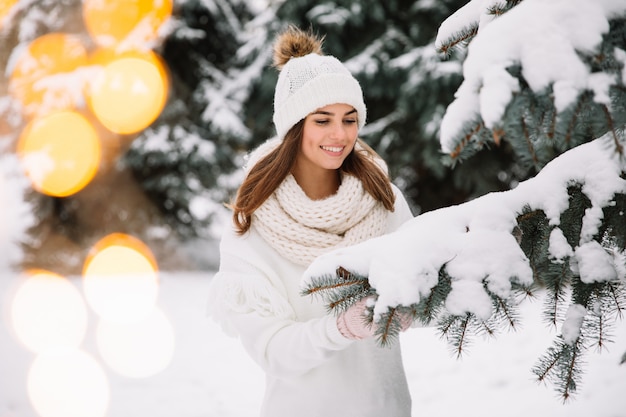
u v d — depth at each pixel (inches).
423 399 160.4
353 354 72.8
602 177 54.7
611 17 46.8
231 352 213.2
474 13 61.2
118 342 228.8
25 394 177.2
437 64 339.0
